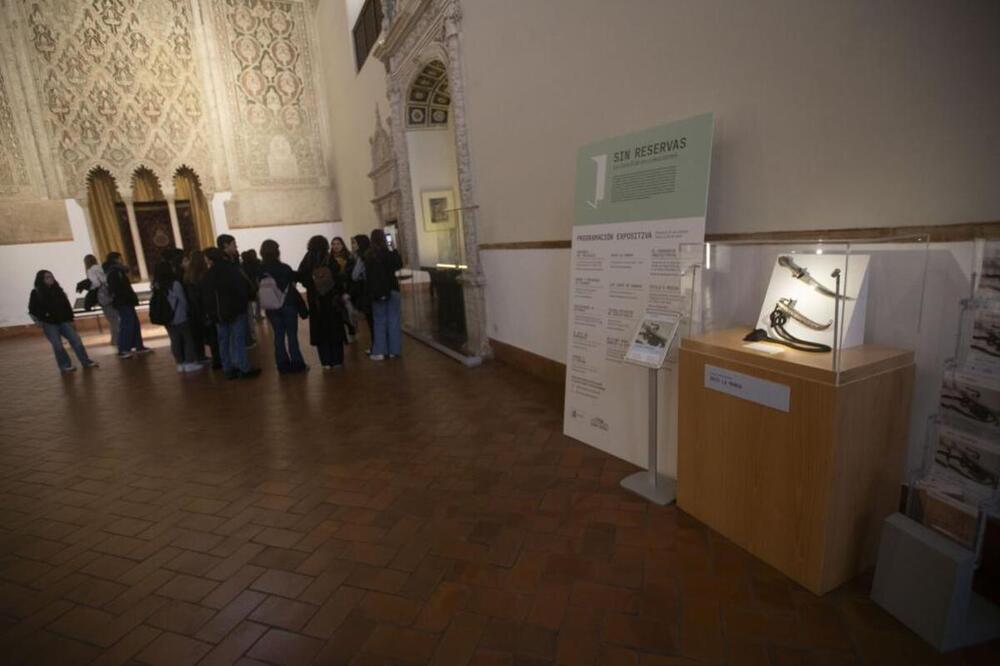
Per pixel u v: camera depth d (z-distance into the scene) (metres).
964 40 1.82
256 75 13.30
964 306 1.83
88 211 12.01
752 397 2.18
